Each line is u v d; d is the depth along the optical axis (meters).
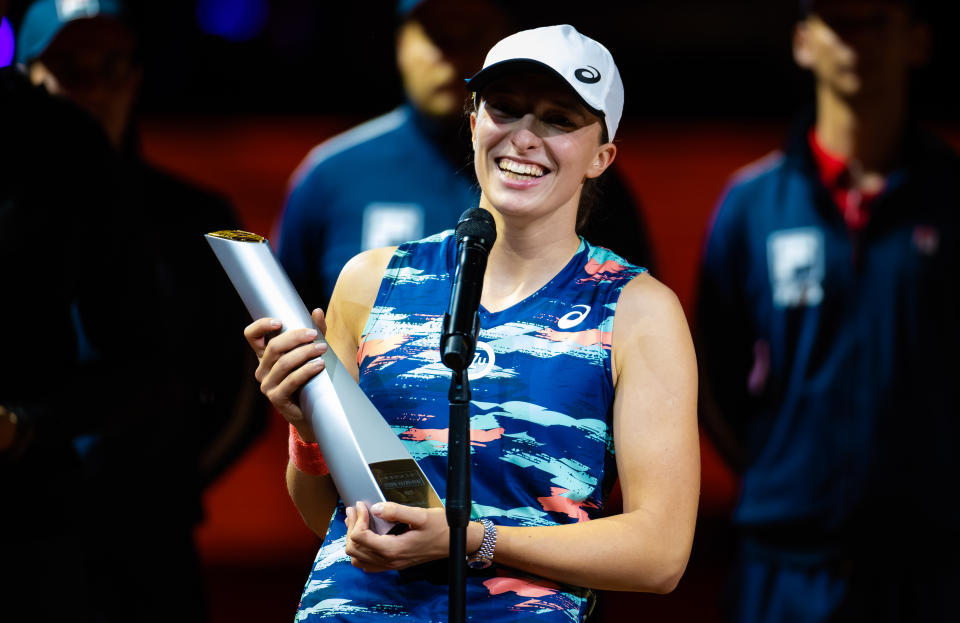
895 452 12.84
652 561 6.67
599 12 27.66
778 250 13.50
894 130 13.25
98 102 12.48
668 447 6.80
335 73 27.30
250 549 19.05
